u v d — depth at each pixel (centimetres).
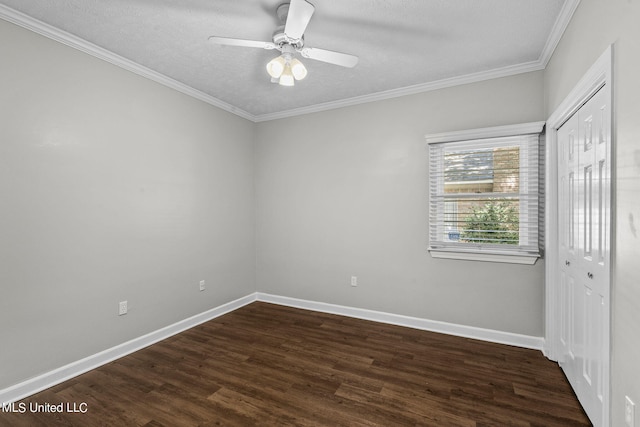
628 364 128
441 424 177
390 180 331
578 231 196
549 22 211
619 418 135
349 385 217
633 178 124
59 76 222
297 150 385
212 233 352
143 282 280
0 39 194
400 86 315
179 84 308
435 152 310
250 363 249
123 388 214
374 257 341
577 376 199
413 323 321
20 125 203
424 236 315
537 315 271
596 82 157
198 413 188
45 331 216
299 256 386
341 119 357
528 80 270
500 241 286
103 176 250
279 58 200
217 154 357
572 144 208
